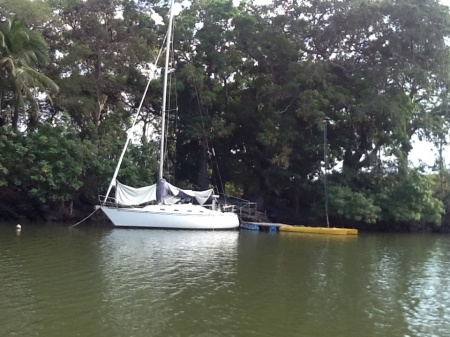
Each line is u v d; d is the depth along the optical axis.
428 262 21.23
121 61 38.31
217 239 26.84
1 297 12.59
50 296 12.82
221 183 41.53
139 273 16.08
